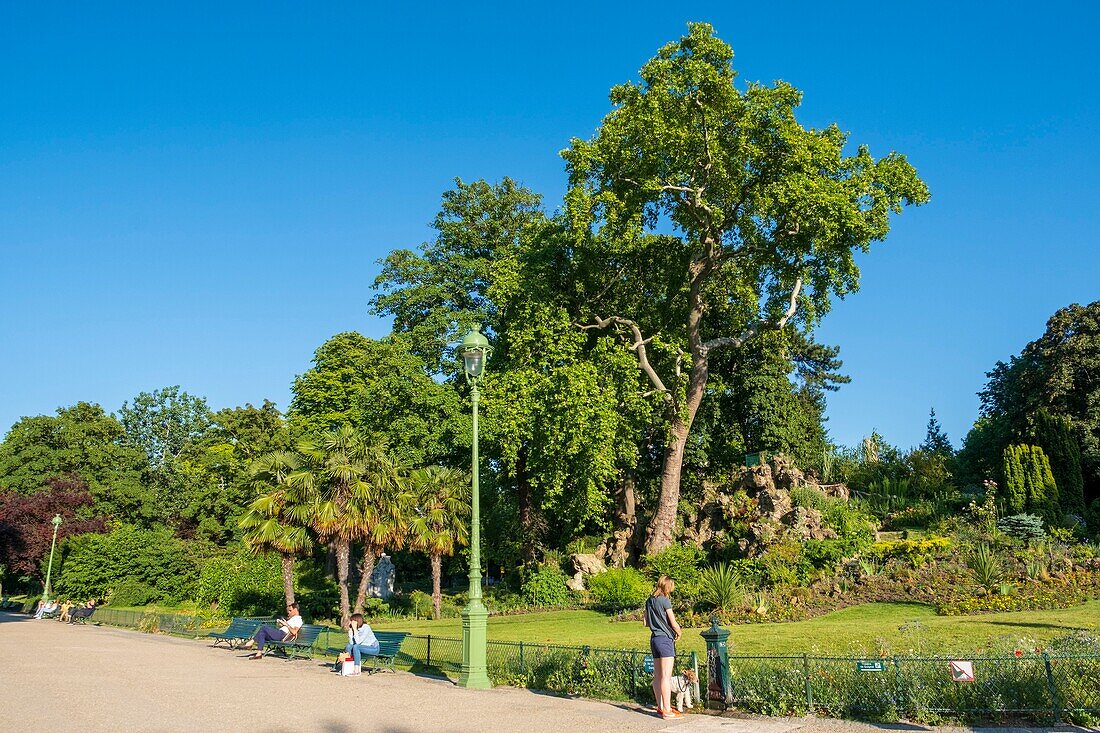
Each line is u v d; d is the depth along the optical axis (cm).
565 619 2833
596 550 3769
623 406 3397
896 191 3375
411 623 3092
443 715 1111
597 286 3778
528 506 4053
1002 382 4866
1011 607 2033
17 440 6412
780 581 2536
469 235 4316
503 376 3466
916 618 2009
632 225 3309
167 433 9038
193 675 1619
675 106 3206
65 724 1031
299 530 2844
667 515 3400
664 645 1087
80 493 5619
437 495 3406
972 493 3506
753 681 1117
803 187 3081
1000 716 968
